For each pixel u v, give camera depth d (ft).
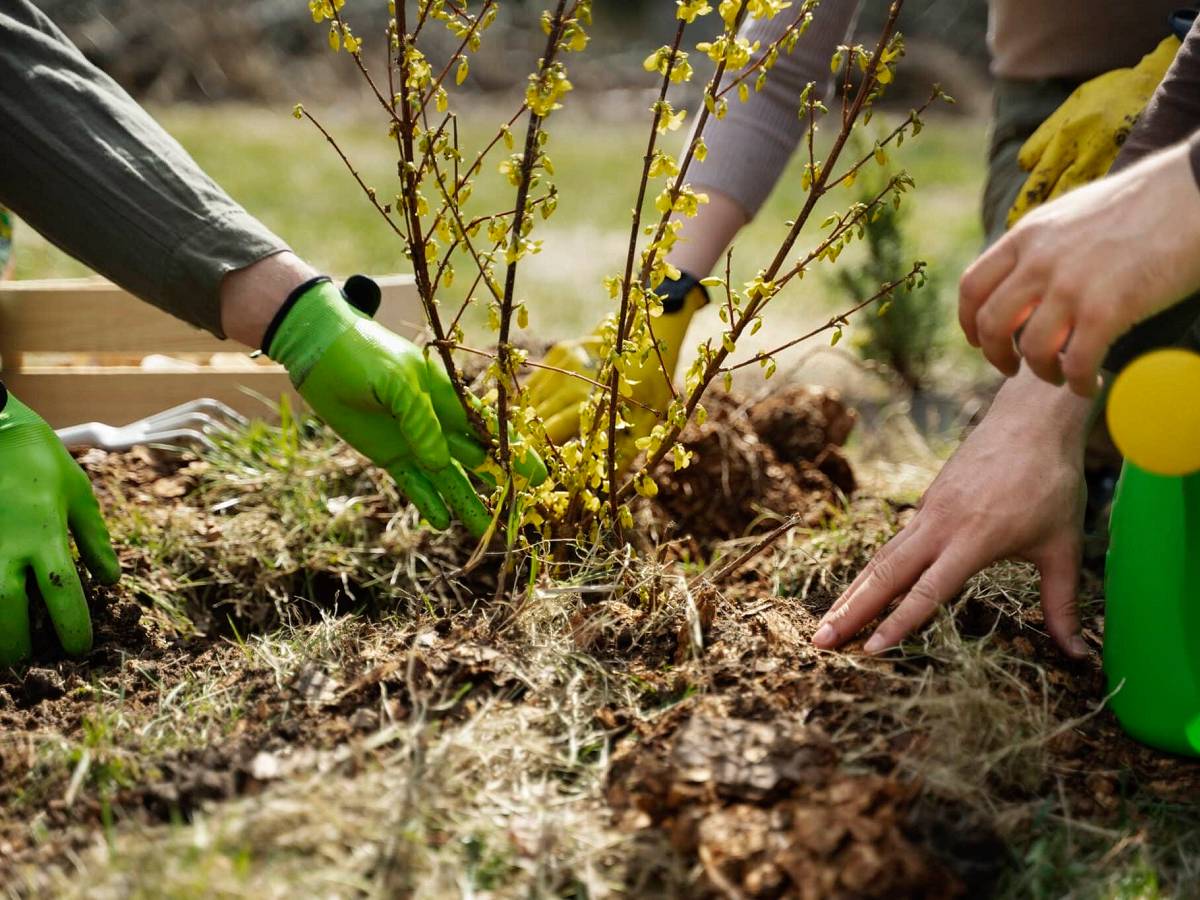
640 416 6.39
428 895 3.82
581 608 5.44
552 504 5.63
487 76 40.63
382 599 6.68
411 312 8.75
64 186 5.50
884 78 5.15
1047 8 7.36
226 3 38.70
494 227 5.08
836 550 6.65
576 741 4.63
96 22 36.58
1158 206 3.78
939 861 3.84
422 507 5.76
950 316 15.11
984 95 39.34
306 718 4.79
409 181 5.02
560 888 3.97
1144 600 4.74
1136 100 6.29
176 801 4.21
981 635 5.47
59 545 5.62
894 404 12.10
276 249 5.63
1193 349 5.98
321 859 3.91
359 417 5.63
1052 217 3.98
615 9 48.21
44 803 4.43
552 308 14.64
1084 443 5.27
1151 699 4.72
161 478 7.66
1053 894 4.06
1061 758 4.74
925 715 4.60
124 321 8.66
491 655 5.04
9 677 5.52
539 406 6.53
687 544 7.41
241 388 8.57
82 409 8.55
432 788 4.20
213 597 6.63
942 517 5.14
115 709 5.14
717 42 4.87
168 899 3.65
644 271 5.27
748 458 7.88
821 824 3.84
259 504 7.33
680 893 3.83
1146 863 4.15
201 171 5.78
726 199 6.88
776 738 4.29
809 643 5.21
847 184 5.29
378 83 38.06
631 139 34.65
